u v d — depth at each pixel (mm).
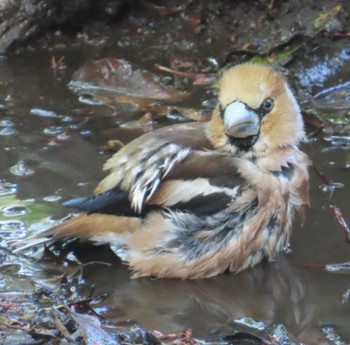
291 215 10359
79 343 8703
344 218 10898
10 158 12406
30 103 14094
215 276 10117
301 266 10180
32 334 8805
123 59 15219
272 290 9812
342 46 14766
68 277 10031
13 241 10531
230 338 8883
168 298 9719
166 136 10344
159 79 14594
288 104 10289
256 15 15727
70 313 9070
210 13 15992
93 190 11508
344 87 14273
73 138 12961
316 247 10477
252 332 9062
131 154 10258
